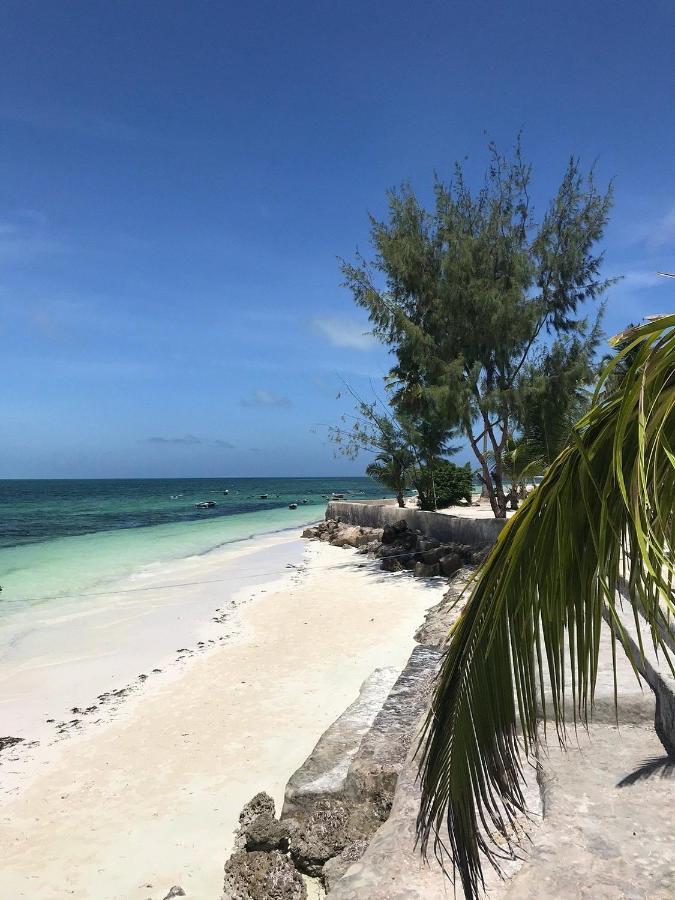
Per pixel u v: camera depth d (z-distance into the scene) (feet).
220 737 24.08
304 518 167.94
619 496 4.42
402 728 17.30
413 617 41.32
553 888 7.98
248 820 16.98
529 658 4.84
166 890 15.25
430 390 56.03
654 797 10.00
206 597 53.31
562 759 11.61
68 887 15.58
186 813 18.81
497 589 5.07
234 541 104.83
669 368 4.29
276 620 43.14
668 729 11.76
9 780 21.49
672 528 4.59
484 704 5.07
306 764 17.47
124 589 57.72
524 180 59.57
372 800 14.64
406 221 61.05
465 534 59.98
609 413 4.58
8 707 28.45
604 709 13.34
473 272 58.59
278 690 28.86
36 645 38.58
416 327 57.98
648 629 15.57
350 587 54.44
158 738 24.32
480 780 5.07
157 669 33.30
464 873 5.13
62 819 18.85
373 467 98.02
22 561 78.02
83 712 27.61
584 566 4.58
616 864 8.34
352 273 61.05
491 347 58.08
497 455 60.13
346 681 29.53
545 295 58.95
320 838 14.12
